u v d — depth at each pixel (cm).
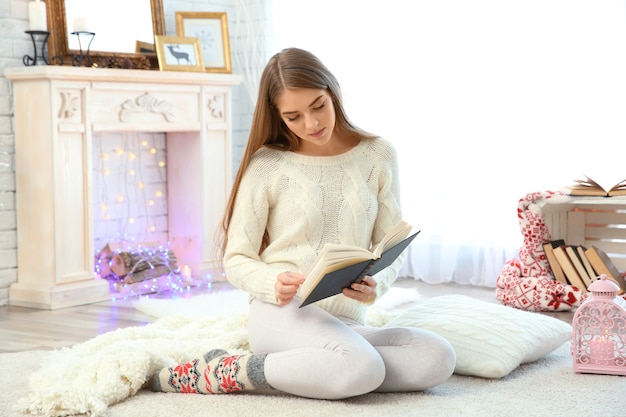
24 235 426
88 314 400
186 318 334
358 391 222
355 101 502
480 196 460
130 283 455
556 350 297
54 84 411
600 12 418
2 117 424
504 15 447
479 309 279
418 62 479
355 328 247
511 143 449
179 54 480
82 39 450
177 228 511
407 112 485
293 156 244
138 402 238
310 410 223
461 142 465
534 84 440
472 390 244
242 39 539
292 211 240
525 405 229
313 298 210
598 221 410
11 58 429
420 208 481
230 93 503
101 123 433
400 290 431
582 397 236
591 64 423
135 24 478
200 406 231
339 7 505
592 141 425
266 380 231
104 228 485
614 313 261
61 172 417
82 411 228
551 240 406
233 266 239
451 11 465
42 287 418
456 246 468
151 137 505
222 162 504
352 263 206
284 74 226
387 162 253
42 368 283
